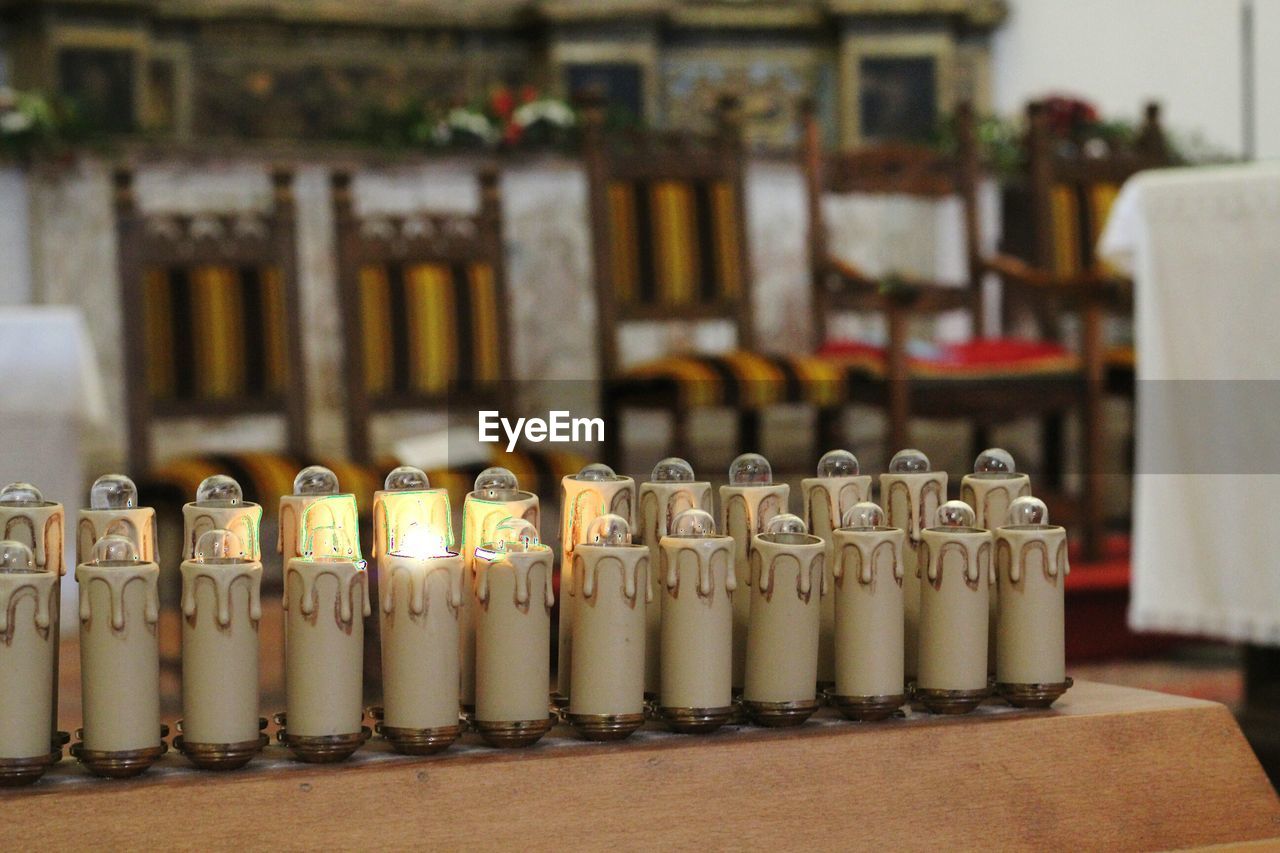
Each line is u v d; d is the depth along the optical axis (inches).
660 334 238.5
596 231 155.6
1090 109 239.6
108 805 46.0
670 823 50.3
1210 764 56.6
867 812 52.2
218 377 133.4
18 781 46.4
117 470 220.2
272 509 112.1
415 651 49.6
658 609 54.9
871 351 158.1
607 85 300.8
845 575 54.3
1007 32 302.7
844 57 303.1
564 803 49.6
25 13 281.6
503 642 50.8
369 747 51.1
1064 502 151.6
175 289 132.7
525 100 236.5
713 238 160.2
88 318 217.2
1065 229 178.7
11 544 48.1
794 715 53.1
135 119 285.0
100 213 216.8
